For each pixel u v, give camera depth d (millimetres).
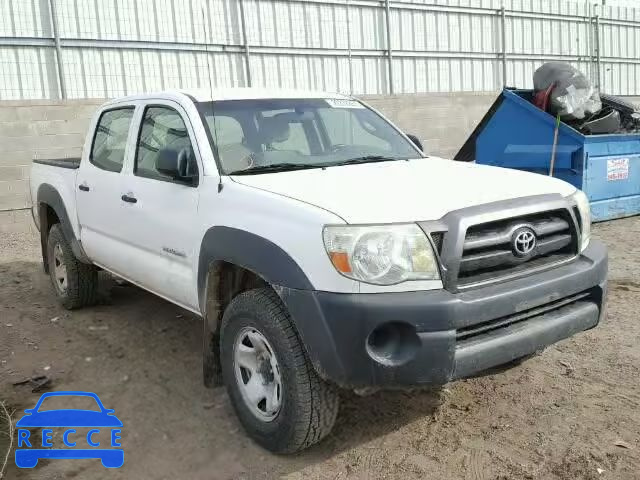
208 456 3262
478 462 3125
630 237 8031
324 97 4672
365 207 2926
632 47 20891
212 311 3605
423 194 3139
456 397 3807
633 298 5547
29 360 4594
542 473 3008
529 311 3105
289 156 3965
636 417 3482
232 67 13055
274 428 3141
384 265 2752
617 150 8672
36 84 11000
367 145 4449
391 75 15266
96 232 5020
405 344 2771
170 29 12219
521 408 3645
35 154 10078
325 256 2803
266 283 3281
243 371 3391
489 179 3525
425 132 14922
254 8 13219
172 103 4180
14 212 9992
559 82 8578
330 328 2779
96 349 4762
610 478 2941
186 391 4016
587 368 4137
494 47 17500
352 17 14664
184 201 3754
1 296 6320
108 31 11586
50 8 10945
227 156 3746
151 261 4219
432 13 16125
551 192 3359
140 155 4406
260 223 3131
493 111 9367
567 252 3373
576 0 19172
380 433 3424
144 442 3420
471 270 2930
